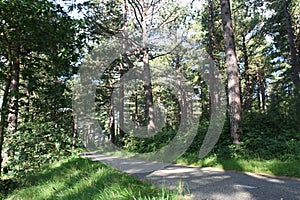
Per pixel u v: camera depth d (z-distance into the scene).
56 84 8.38
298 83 18.61
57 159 9.05
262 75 31.48
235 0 22.38
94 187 4.73
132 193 3.92
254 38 26.47
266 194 5.11
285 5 19.73
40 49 7.22
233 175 7.61
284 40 25.33
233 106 11.94
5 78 7.28
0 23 6.32
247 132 12.31
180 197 3.95
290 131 11.77
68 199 4.69
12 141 8.66
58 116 8.98
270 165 8.37
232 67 12.28
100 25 13.20
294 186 5.89
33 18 6.44
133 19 16.83
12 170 8.45
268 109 14.00
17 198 5.71
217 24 23.59
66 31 6.96
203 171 8.49
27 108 8.88
